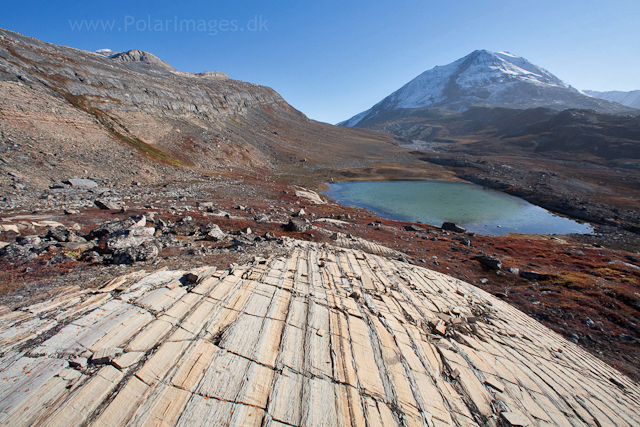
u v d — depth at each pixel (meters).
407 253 32.59
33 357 8.16
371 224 46.59
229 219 31.98
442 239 40.62
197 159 80.38
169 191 47.62
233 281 14.84
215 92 145.12
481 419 9.70
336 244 29.81
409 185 103.81
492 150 180.62
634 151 125.81
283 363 10.15
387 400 9.58
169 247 18.95
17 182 33.84
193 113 107.62
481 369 12.29
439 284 22.81
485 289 25.31
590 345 18.11
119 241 16.50
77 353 8.61
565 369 14.05
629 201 75.25
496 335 16.00
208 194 51.88
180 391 8.25
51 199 30.77
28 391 7.16
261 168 104.44
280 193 66.81
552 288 25.12
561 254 36.47
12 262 13.36
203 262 17.11
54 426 6.64
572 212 68.88
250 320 12.05
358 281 19.14
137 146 64.81
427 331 14.64
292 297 14.66
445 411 9.69
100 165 49.50
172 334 10.30
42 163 40.69
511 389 11.44
